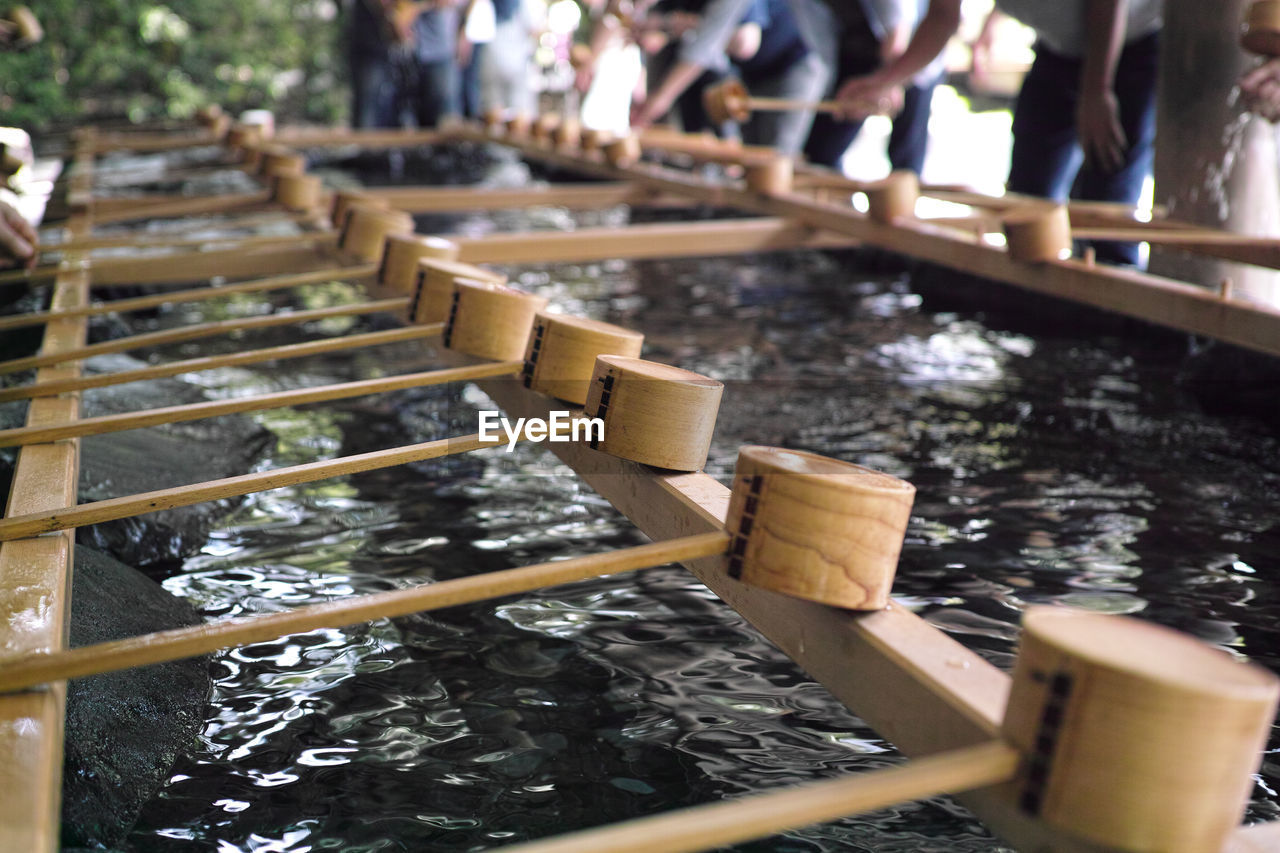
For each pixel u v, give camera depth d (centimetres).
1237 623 153
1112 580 167
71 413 182
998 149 1091
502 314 189
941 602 159
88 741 114
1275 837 82
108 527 172
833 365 284
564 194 514
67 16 1064
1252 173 312
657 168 547
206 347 296
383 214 311
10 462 191
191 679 134
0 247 299
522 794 115
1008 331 324
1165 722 71
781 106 492
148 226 471
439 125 895
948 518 190
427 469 213
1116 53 369
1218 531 185
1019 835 82
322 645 147
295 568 170
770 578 104
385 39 849
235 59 1144
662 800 114
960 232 358
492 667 142
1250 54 298
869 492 102
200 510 187
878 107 472
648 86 740
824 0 557
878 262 393
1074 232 294
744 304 351
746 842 109
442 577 167
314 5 1181
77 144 678
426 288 218
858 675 102
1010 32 840
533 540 182
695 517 125
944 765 76
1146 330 286
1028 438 230
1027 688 78
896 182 358
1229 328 242
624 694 136
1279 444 230
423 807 112
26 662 91
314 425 237
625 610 159
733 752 123
